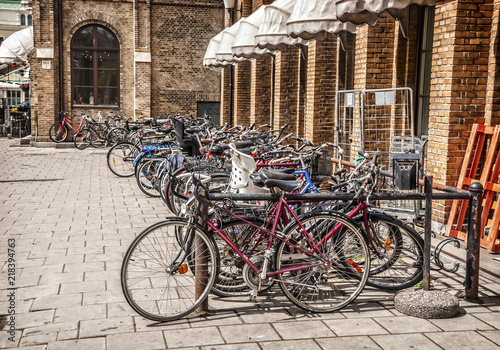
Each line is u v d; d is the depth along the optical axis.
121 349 3.69
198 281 4.30
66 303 4.48
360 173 5.36
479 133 6.51
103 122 19.81
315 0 8.01
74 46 20.66
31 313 4.27
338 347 3.76
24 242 6.41
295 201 4.55
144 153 9.65
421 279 4.83
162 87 21.25
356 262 4.65
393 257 4.89
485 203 6.14
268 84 15.73
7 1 57.03
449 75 6.71
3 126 26.05
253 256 4.47
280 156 7.23
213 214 4.52
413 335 3.96
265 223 4.53
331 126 11.70
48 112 20.19
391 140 7.82
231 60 13.82
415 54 8.74
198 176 4.32
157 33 20.98
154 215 8.03
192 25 21.12
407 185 5.09
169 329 4.02
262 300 4.64
